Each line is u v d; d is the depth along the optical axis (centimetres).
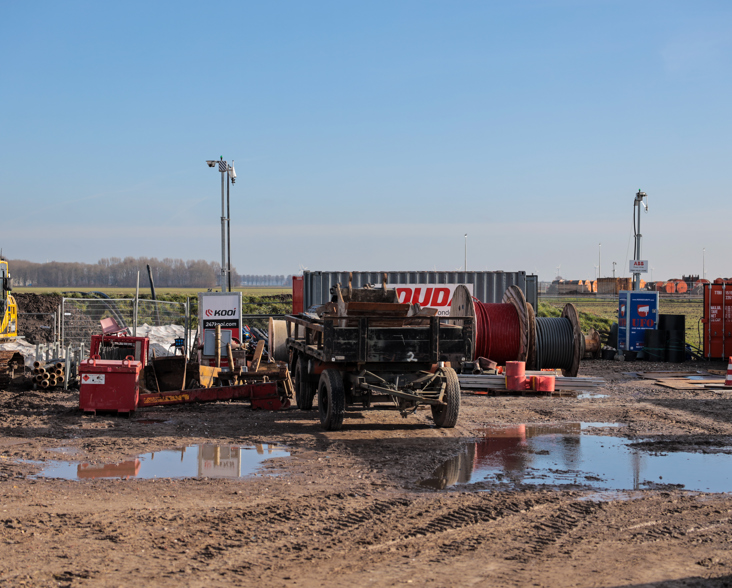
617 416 1346
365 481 829
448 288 2552
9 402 1434
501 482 830
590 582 520
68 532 626
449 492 782
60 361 1673
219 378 1492
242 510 700
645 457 979
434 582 518
